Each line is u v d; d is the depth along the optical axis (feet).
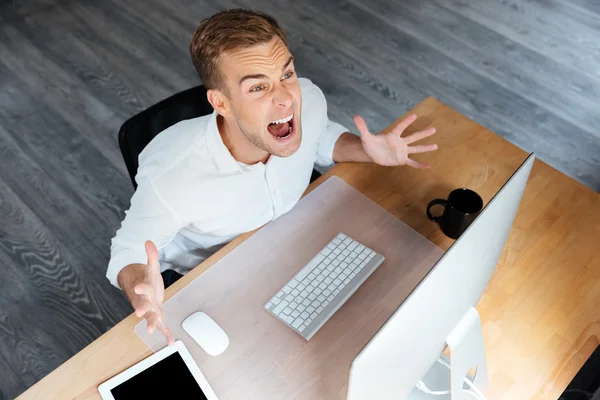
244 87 4.19
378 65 10.47
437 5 11.69
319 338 4.47
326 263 4.81
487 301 4.69
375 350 2.82
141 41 10.94
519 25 11.33
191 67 10.52
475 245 3.32
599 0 11.98
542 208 5.28
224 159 4.74
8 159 9.05
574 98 10.03
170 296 4.67
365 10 11.55
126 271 4.62
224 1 11.83
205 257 5.51
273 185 5.08
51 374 4.25
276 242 5.02
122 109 9.80
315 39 10.93
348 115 9.62
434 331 3.34
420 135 5.13
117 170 8.95
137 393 4.16
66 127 9.52
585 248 5.03
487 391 4.24
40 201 8.55
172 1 11.76
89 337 7.27
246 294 4.70
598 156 9.18
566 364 4.37
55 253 8.01
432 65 10.51
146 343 4.40
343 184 5.42
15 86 10.14
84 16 11.44
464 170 5.52
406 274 4.82
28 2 11.73
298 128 4.54
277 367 4.32
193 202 4.80
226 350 4.40
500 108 9.82
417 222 5.16
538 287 4.78
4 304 7.52
